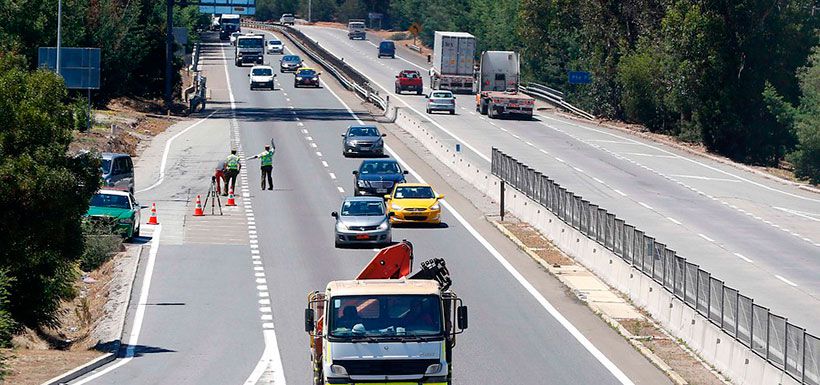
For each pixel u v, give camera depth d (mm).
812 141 199875
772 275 91312
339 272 89562
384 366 48375
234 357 64188
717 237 108750
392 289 49750
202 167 151250
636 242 80938
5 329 63906
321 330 52062
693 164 166250
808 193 143875
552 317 75562
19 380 55656
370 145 162500
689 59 194375
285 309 77062
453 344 50281
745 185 147000
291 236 105938
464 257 97000
